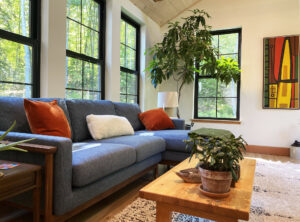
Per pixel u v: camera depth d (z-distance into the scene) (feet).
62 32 8.57
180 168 5.12
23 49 7.63
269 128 13.66
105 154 5.43
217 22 14.87
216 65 13.23
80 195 4.76
